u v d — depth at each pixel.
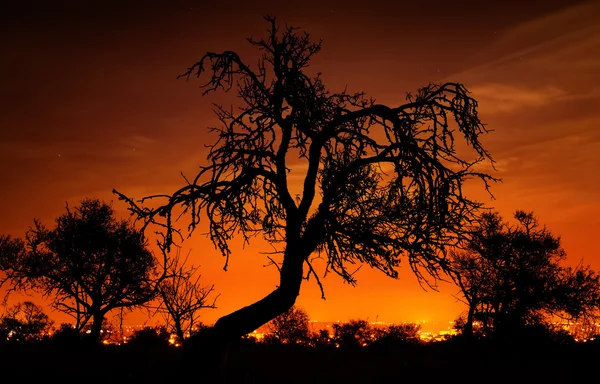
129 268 22.66
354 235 9.70
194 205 9.87
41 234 24.02
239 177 10.03
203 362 9.30
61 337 21.88
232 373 18.06
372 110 9.94
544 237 24.23
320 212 9.80
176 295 14.66
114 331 25.31
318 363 21.70
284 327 30.02
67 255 23.06
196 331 14.79
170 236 9.60
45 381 15.06
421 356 23.38
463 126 9.80
